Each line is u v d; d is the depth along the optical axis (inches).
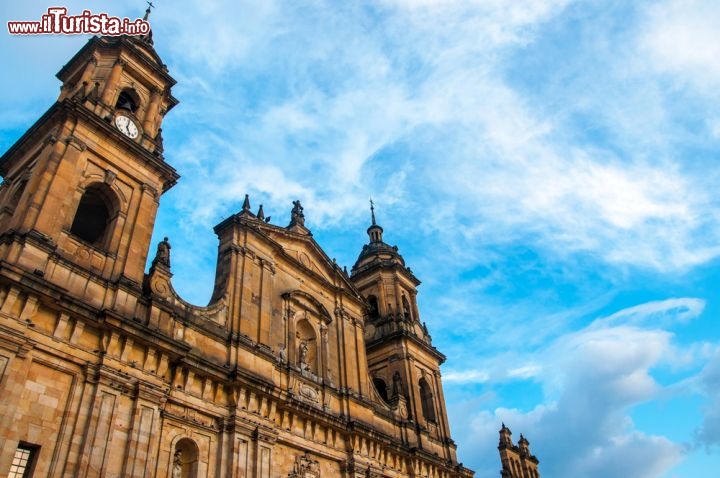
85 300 1045.2
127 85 1401.3
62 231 1077.8
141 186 1282.0
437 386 2186.3
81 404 952.9
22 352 896.3
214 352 1284.4
